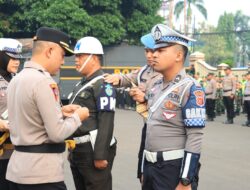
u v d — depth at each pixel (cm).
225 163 962
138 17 2803
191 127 383
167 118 396
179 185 385
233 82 1853
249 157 1036
